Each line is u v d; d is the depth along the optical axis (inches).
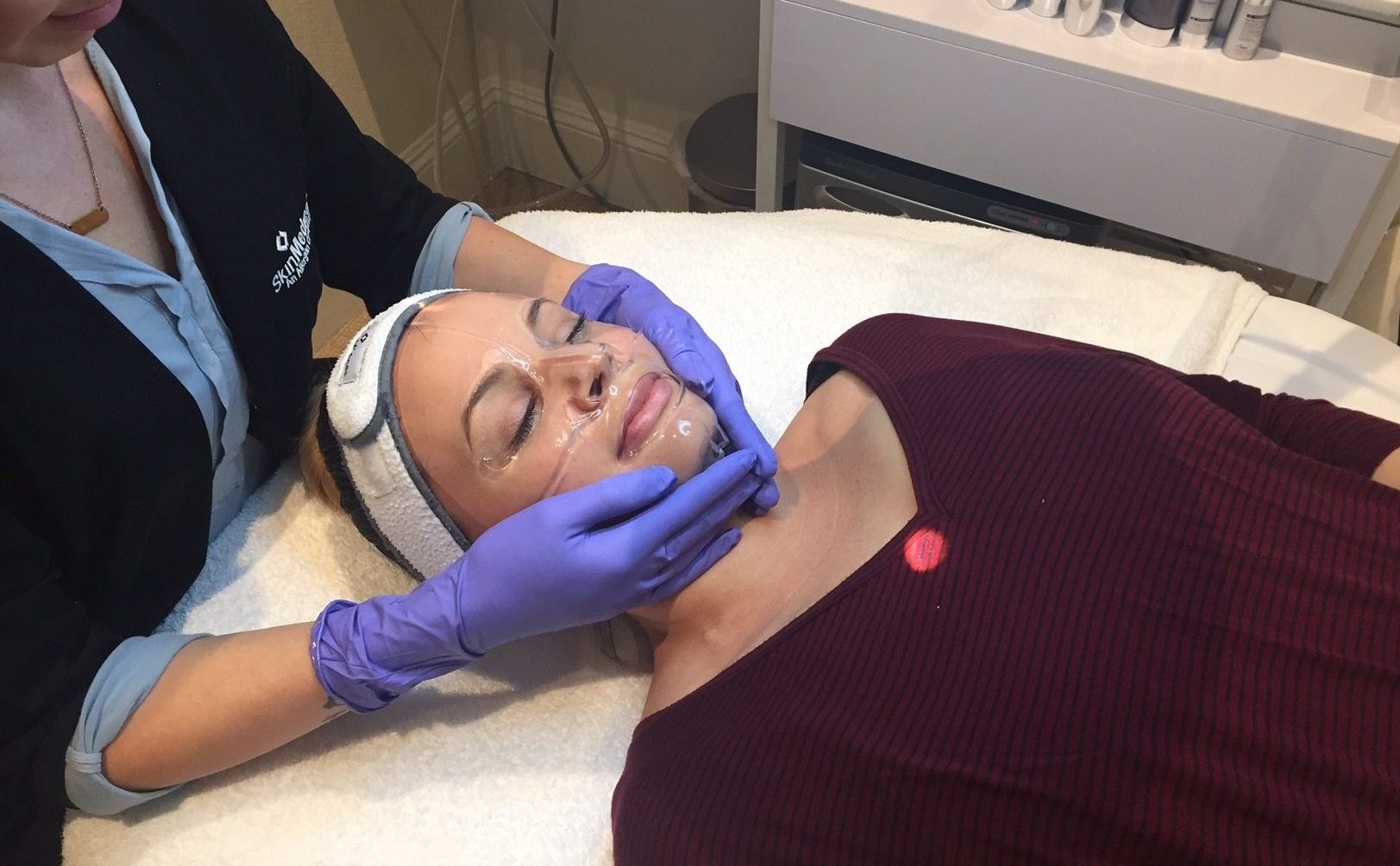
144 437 32.0
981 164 54.3
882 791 28.1
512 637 34.6
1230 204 49.0
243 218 34.0
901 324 39.2
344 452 37.5
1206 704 27.6
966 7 50.4
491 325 36.9
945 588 30.4
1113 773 26.9
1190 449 31.7
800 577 34.9
